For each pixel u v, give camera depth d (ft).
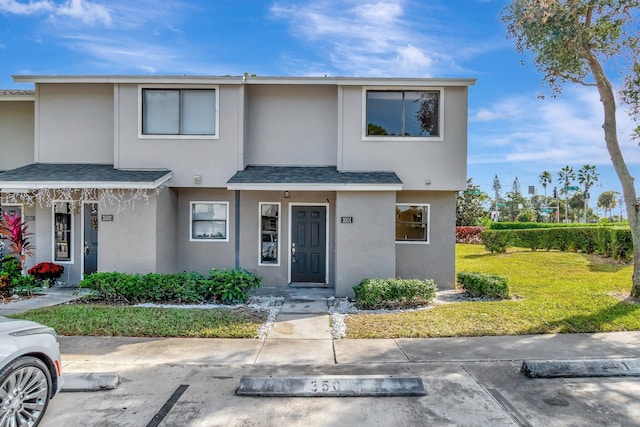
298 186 30.60
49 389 11.98
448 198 35.14
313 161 36.14
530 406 12.91
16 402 10.80
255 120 36.11
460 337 20.31
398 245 35.22
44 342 11.94
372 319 23.75
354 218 31.22
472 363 16.69
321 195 36.09
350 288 31.14
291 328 22.07
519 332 20.93
